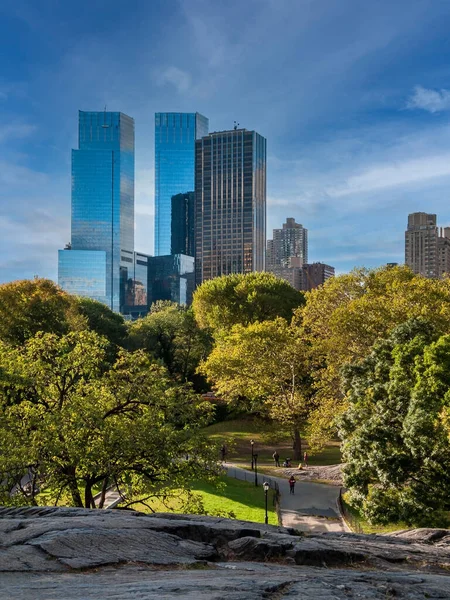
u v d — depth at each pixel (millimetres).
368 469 32594
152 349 95938
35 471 25641
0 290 69500
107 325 94875
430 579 8992
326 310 56375
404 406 34000
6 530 9961
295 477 50125
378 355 41469
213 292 87500
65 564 8141
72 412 25953
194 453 28359
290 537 11672
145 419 27391
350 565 10500
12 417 26969
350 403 41188
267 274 93250
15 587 6734
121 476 27344
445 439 29172
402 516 29156
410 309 47000
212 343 94562
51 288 77688
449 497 29141
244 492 44719
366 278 57875
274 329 59750
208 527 11289
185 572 8211
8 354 29219
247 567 9148
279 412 58562
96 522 10750
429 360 33688
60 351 30938
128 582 7188
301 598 6781
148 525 10836
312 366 60000
